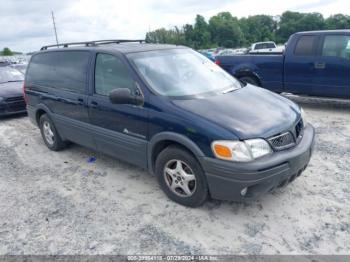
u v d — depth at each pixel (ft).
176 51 14.73
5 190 14.10
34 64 18.58
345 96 22.24
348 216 10.64
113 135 13.29
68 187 13.94
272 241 9.70
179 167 11.23
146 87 11.91
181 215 11.23
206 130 10.11
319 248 9.31
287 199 11.81
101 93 13.76
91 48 14.56
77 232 10.74
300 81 23.85
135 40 17.42
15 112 27.53
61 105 16.03
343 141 17.16
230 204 11.71
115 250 9.77
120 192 13.15
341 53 21.70
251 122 10.39
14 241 10.52
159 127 11.33
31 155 18.20
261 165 9.62
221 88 13.15
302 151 10.63
